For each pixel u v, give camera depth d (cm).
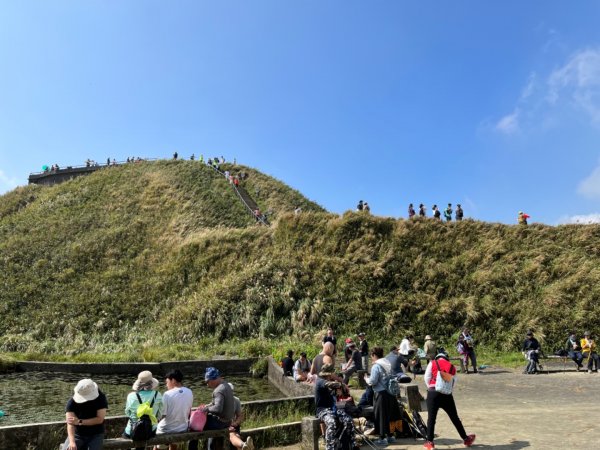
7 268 3609
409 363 1833
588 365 1789
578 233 2764
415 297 2614
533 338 1839
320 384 775
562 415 1020
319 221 3266
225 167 5831
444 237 2975
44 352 2642
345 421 743
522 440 809
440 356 812
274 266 2964
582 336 2161
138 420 664
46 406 1466
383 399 862
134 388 697
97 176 5584
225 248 3338
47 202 4972
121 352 2528
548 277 2502
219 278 3088
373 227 3105
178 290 3139
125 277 3384
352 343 1619
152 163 5919
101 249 3788
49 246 3928
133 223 4175
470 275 2666
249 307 2686
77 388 588
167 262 3456
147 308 3033
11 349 2711
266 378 2045
